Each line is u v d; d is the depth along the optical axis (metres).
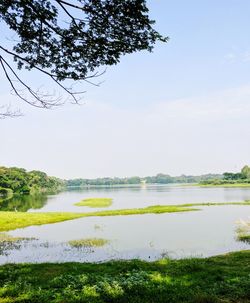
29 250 26.78
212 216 47.16
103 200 90.50
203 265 16.34
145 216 49.00
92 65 8.94
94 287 11.57
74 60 8.81
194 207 60.53
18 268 16.98
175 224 39.81
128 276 13.69
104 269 15.90
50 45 8.51
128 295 10.80
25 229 38.78
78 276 13.44
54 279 13.21
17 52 8.75
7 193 156.00
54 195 144.38
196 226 37.78
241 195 100.50
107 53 8.60
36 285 12.77
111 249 26.34
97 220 45.53
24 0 7.50
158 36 8.38
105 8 7.72
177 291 11.10
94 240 30.48
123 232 34.78
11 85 8.23
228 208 58.38
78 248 27.12
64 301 10.34
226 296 10.61
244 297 10.46
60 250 26.48
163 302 10.13
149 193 140.12
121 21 7.99
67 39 8.24
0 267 17.22
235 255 20.23
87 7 7.72
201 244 27.61
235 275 13.71
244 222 39.50
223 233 32.66
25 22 8.05
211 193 119.69
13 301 10.66
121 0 7.61
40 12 7.70
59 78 8.95
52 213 51.59
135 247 26.98
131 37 8.31
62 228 38.91
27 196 138.50
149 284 12.02
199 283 12.32
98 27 8.07
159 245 27.59
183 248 26.22
